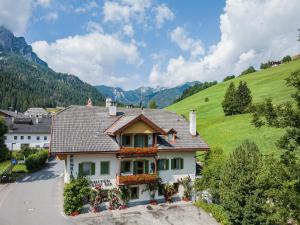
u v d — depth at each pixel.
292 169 17.77
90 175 35.38
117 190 35.53
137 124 36.91
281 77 113.06
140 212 34.16
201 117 96.06
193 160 40.88
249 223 26.81
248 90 83.69
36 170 56.75
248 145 29.05
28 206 34.56
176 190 39.81
